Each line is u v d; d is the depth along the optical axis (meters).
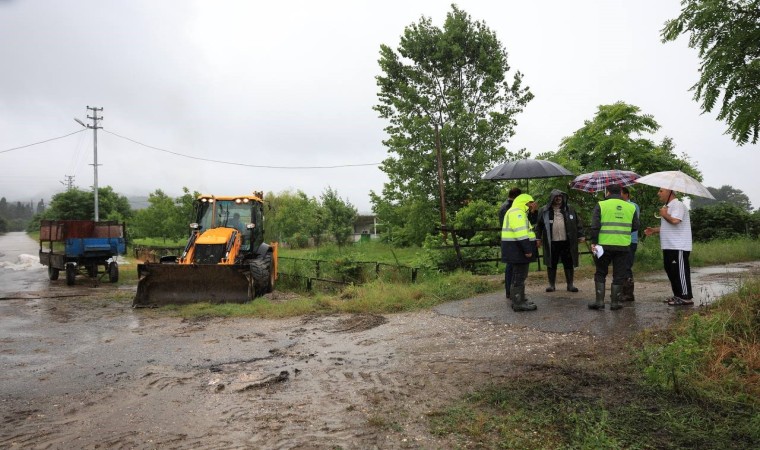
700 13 6.05
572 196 15.01
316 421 4.07
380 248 31.67
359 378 5.14
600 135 15.01
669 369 4.30
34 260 27.52
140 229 41.34
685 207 7.03
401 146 29.06
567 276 8.99
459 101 28.70
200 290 11.12
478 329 6.80
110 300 12.33
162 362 6.12
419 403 4.35
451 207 28.84
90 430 4.07
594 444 3.35
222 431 3.95
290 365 5.77
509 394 4.33
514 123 29.64
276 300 11.37
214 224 13.00
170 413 4.39
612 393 4.24
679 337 5.01
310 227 34.06
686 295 6.94
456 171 28.75
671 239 6.98
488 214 19.77
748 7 5.91
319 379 5.18
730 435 3.46
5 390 5.16
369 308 9.04
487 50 30.08
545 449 3.40
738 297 6.05
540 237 9.09
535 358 5.33
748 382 4.23
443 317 7.76
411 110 29.55
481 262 13.21
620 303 7.13
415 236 29.66
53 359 6.43
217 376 5.42
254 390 4.92
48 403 4.75
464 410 4.11
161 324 8.80
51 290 15.07
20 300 12.59
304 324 8.23
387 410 4.23
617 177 9.62
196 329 8.19
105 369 5.89
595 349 5.46
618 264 7.03
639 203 14.44
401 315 8.35
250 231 13.05
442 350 5.95
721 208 25.28
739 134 5.84
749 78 5.79
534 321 6.86
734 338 4.99
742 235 23.52
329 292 12.61
